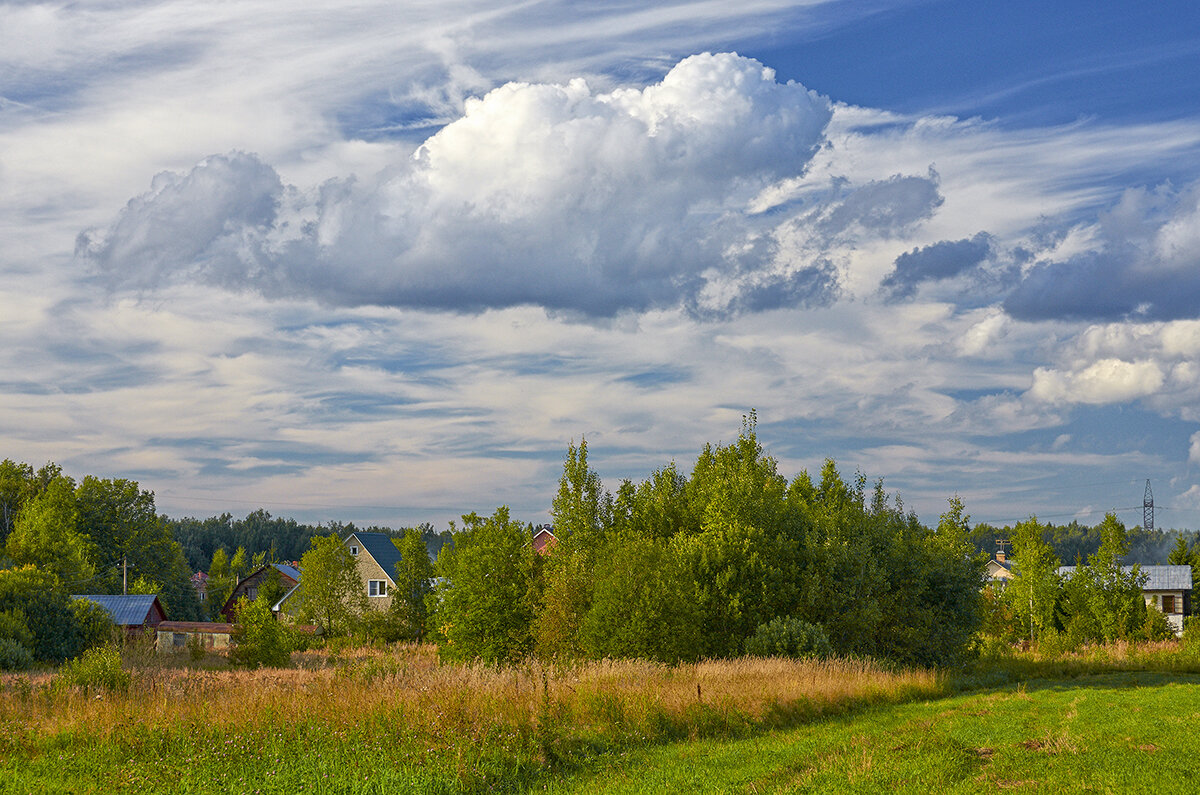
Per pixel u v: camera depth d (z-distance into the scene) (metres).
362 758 12.88
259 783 11.73
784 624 27.80
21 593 42.75
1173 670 34.16
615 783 12.63
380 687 17.27
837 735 16.39
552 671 20.36
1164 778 12.41
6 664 35.88
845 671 23.47
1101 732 16.56
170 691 18.05
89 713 15.23
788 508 35.03
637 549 28.55
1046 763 13.53
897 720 18.61
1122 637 48.88
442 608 35.06
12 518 86.94
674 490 36.56
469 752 13.26
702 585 29.97
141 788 11.59
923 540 37.34
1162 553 168.62
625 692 17.70
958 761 13.54
